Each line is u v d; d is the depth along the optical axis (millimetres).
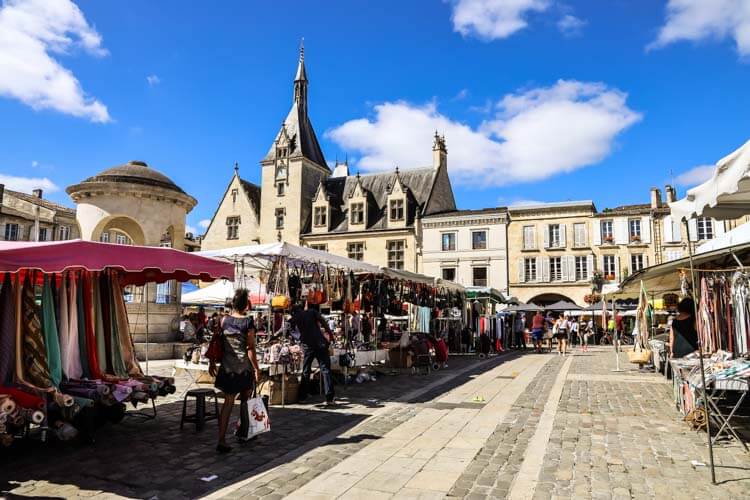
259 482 5129
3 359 6000
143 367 15242
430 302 18641
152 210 17750
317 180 47031
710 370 6906
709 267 9164
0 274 6266
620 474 5312
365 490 4926
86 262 6168
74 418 6461
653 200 37031
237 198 46656
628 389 11086
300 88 47969
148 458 5891
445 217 40281
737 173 4910
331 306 12867
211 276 7891
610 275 36938
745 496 4660
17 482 5090
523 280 38750
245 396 6566
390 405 9211
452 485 5059
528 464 5664
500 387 11414
